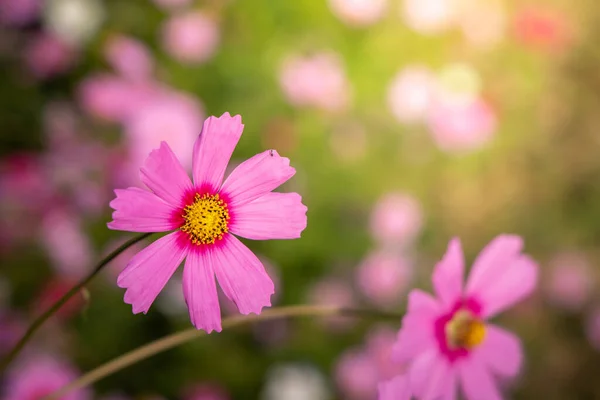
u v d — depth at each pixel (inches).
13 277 41.3
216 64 47.4
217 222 19.9
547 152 54.0
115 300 41.2
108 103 40.9
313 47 49.4
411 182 49.4
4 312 40.1
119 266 40.6
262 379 42.6
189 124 39.3
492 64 53.7
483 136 47.4
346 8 48.9
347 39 50.3
